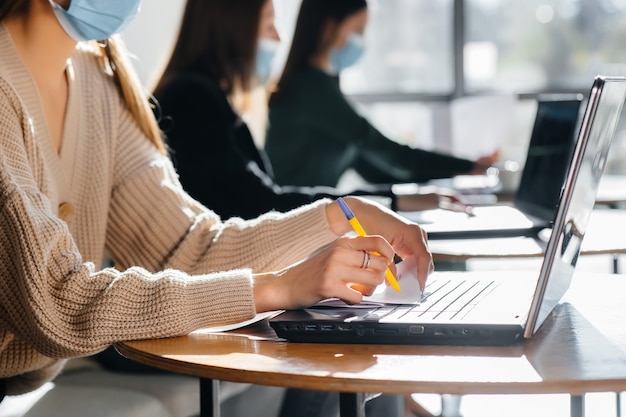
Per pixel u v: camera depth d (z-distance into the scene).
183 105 2.40
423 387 0.94
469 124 3.49
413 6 4.77
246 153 2.50
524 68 4.78
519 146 4.71
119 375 2.04
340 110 3.23
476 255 1.89
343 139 3.25
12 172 1.26
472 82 4.80
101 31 1.42
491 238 2.13
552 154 2.39
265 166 2.53
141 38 3.95
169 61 2.48
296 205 2.39
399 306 1.23
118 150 1.62
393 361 1.03
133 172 1.61
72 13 1.39
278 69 4.15
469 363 1.01
